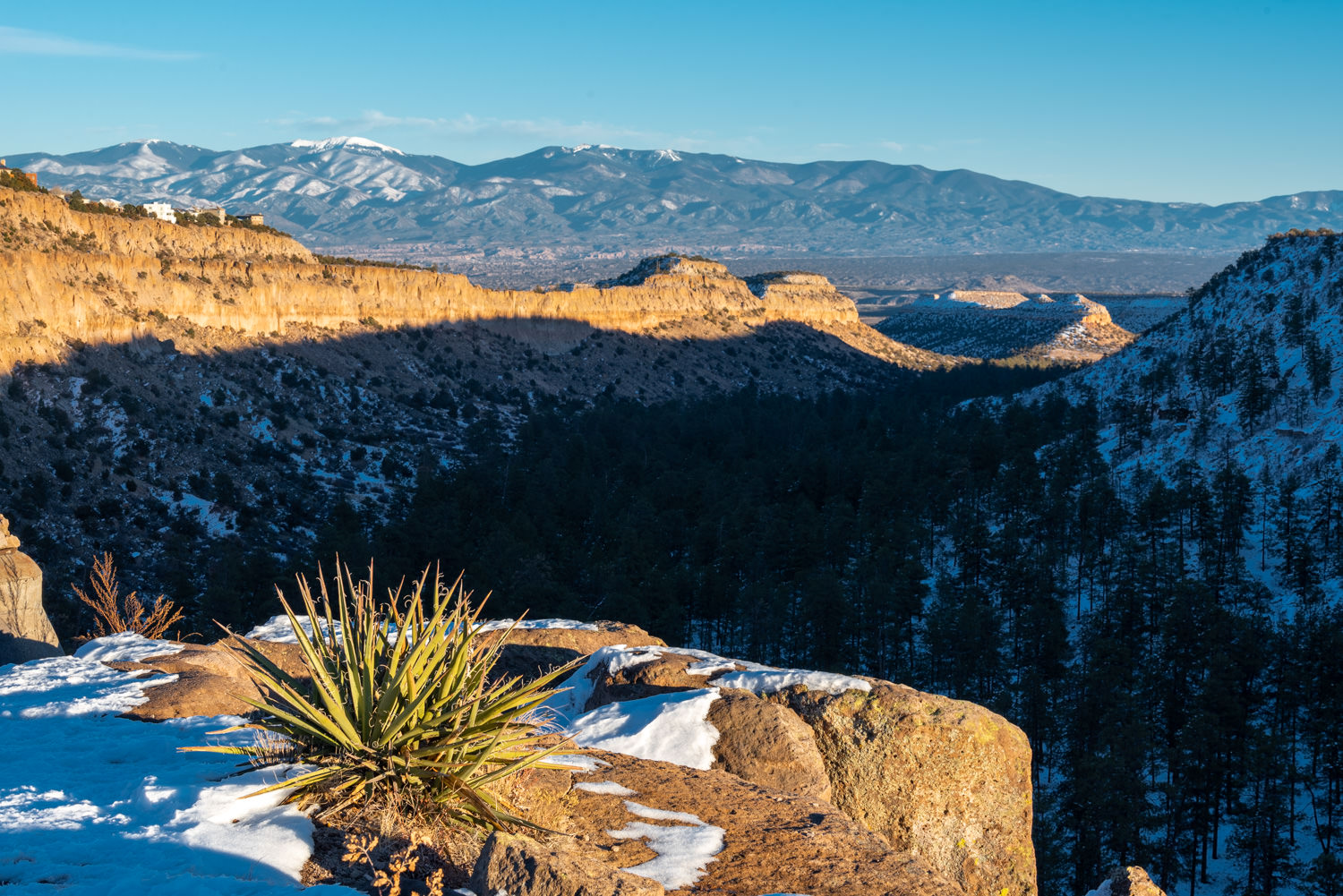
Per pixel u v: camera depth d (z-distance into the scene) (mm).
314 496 76750
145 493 66438
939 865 10672
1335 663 50594
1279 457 87438
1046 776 50000
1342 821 46375
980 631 58281
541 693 7855
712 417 128125
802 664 63938
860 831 8359
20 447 63562
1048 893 38344
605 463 100750
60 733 9242
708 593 66312
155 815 6871
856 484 96000
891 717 10922
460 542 61875
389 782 7125
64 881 5684
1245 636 53156
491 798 7086
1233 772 45875
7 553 18375
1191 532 78000
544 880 5832
